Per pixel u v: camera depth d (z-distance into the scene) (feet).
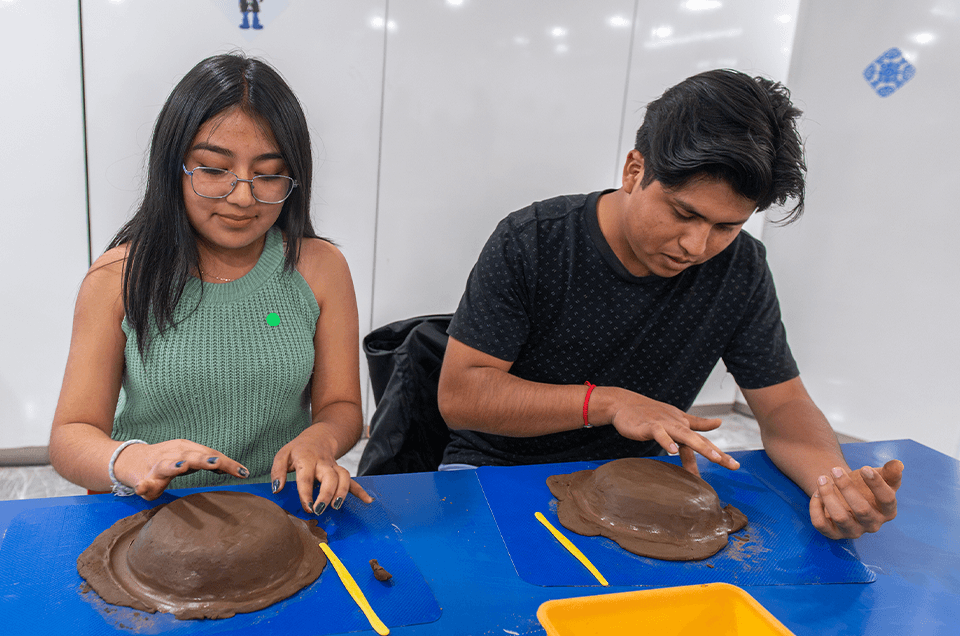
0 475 7.40
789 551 2.79
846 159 9.09
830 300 9.47
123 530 2.53
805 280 9.75
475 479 3.23
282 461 2.92
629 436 3.32
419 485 3.12
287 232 3.51
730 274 3.96
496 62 8.12
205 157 2.92
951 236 8.19
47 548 2.42
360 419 3.64
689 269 3.93
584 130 8.71
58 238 7.18
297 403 3.75
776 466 3.61
